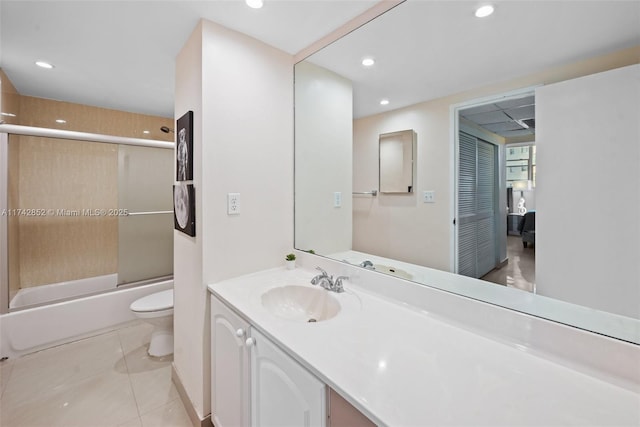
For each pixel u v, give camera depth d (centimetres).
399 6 129
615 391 74
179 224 181
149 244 297
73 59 196
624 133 78
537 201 94
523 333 94
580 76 85
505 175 102
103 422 160
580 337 84
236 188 162
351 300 134
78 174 293
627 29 77
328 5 137
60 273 285
